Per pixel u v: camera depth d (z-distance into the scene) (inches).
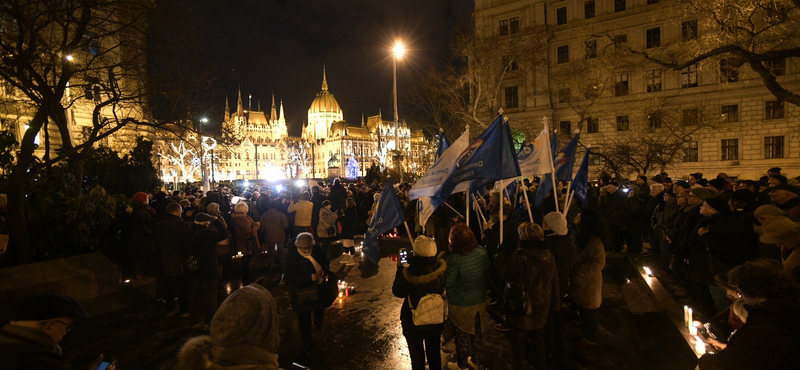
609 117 1494.8
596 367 191.6
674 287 277.1
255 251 415.2
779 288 89.3
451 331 238.7
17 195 282.0
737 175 1402.6
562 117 1596.9
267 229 391.5
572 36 1574.8
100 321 268.5
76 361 214.7
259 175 5629.9
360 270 395.2
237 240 357.1
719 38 621.9
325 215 399.9
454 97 1221.7
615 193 399.2
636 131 1333.7
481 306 173.2
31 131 284.5
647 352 203.6
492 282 197.0
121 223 337.1
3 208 294.2
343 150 5880.9
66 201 328.8
